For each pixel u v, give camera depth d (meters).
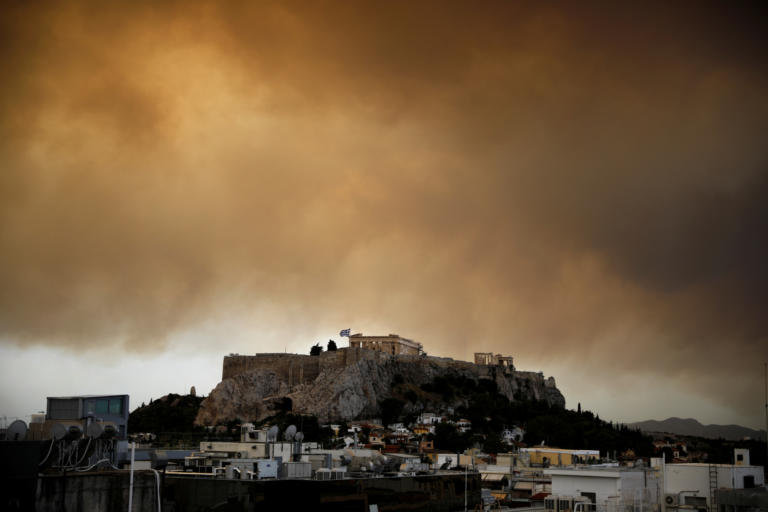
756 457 165.00
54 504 74.62
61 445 81.56
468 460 176.88
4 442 71.81
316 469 110.31
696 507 105.75
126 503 80.06
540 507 128.00
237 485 88.56
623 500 102.31
